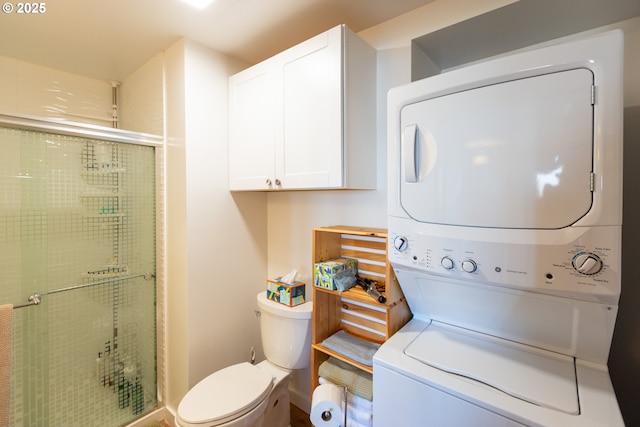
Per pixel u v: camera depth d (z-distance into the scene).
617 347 1.17
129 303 1.82
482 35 1.36
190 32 1.61
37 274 1.51
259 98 1.65
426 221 1.03
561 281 0.81
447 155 0.98
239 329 1.97
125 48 1.77
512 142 0.86
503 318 1.04
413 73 1.43
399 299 1.27
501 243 0.88
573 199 0.78
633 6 1.11
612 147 0.73
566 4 1.12
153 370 1.92
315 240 1.47
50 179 1.53
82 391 1.65
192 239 1.71
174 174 1.77
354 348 1.38
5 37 1.63
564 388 0.83
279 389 1.65
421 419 0.91
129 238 1.81
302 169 1.44
